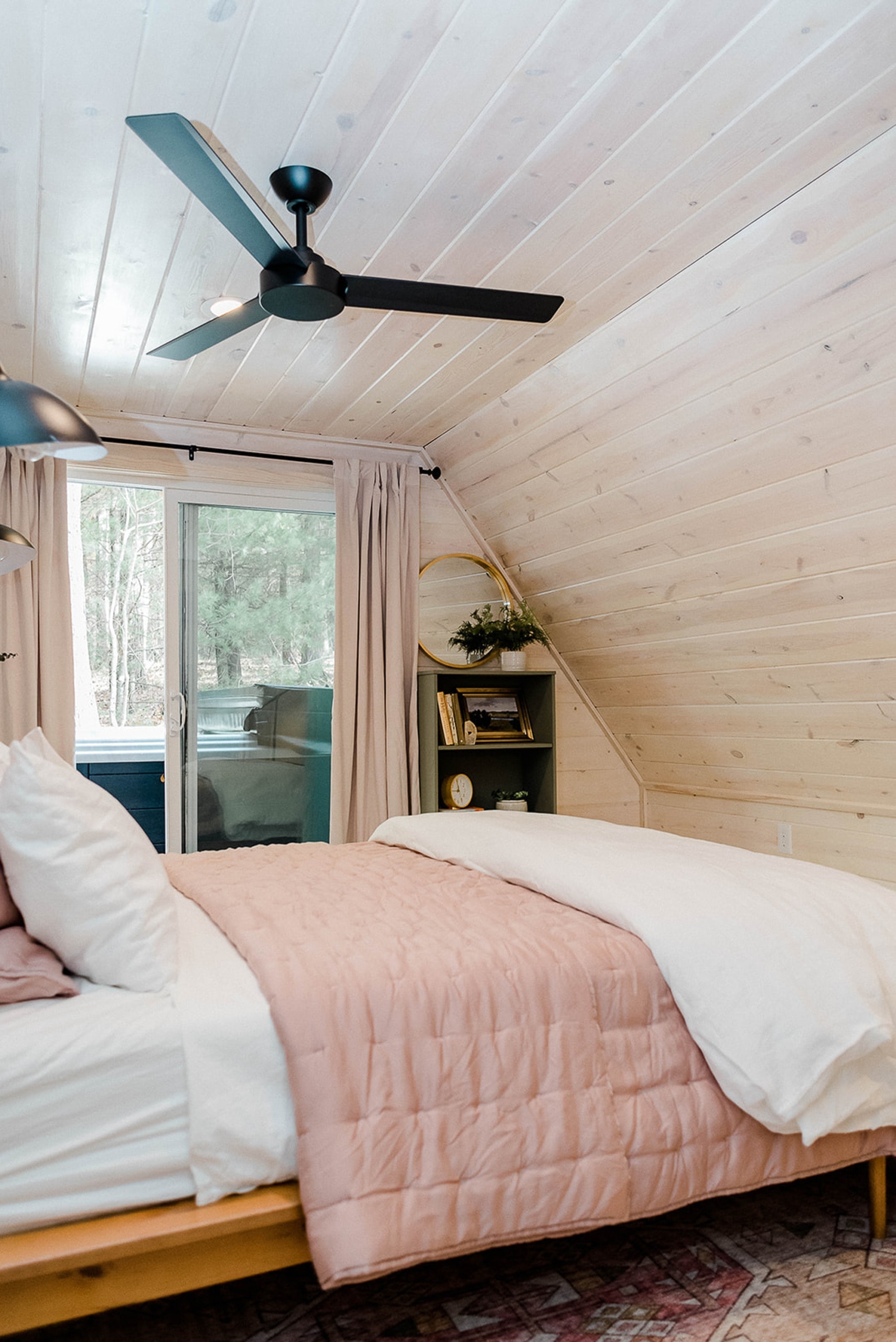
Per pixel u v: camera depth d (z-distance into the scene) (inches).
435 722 155.2
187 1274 56.0
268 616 155.1
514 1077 60.9
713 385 104.0
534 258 94.6
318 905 78.7
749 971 67.3
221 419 147.0
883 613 106.2
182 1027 56.6
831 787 134.8
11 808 60.0
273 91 69.7
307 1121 55.7
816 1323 62.4
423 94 70.4
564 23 63.3
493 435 144.2
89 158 77.0
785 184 81.0
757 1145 66.2
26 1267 50.4
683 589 132.0
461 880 90.5
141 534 255.8
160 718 256.1
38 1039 54.0
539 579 161.9
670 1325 62.7
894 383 87.0
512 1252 72.6
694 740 156.3
